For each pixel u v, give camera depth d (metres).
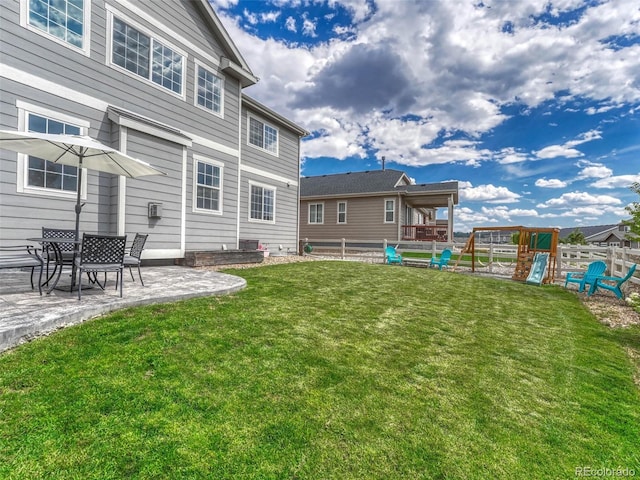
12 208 5.52
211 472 1.66
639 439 2.13
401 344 3.53
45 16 5.85
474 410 2.36
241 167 11.16
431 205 22.33
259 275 7.08
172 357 2.81
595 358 3.46
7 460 1.63
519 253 9.48
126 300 3.90
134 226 7.10
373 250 18.11
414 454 1.88
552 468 1.84
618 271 8.66
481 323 4.50
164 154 7.71
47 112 5.87
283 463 1.76
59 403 2.08
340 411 2.25
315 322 4.00
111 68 6.86
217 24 9.18
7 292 4.22
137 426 1.95
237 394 2.36
